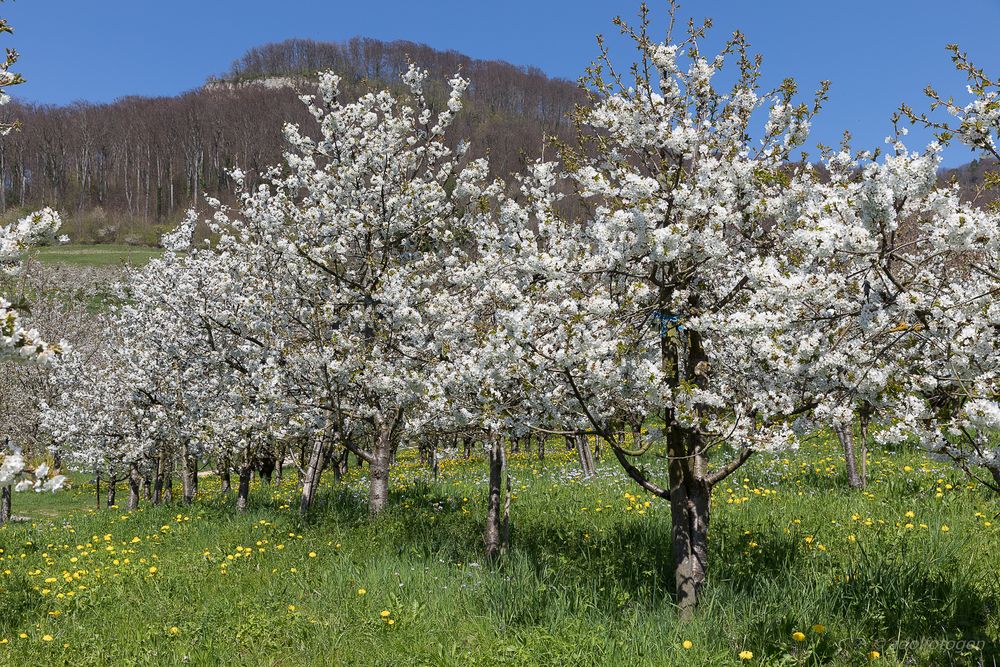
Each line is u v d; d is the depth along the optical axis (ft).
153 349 45.85
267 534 30.42
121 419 53.57
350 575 22.30
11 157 293.43
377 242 33.24
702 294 18.42
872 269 13.70
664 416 17.29
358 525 31.63
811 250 13.34
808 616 17.02
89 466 55.67
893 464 35.94
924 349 14.28
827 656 15.37
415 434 27.43
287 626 18.75
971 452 13.12
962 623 16.24
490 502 24.80
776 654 15.51
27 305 14.40
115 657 17.53
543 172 22.26
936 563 20.02
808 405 15.16
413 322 27.12
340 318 32.22
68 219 250.16
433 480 48.21
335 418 30.63
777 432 15.24
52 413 61.16
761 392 15.83
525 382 17.24
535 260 16.93
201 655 17.03
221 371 39.78
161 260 46.88
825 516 26.68
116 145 310.45
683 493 18.07
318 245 34.32
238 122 302.25
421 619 18.78
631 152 19.36
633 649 16.10
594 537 26.23
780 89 16.10
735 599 18.28
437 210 32.94
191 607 20.81
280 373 31.35
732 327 14.64
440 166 37.14
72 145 304.71
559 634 17.19
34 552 31.50
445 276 31.60
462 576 21.91
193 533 32.63
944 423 13.01
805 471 37.01
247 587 22.61
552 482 42.19
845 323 14.28
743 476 36.96
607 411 18.89
